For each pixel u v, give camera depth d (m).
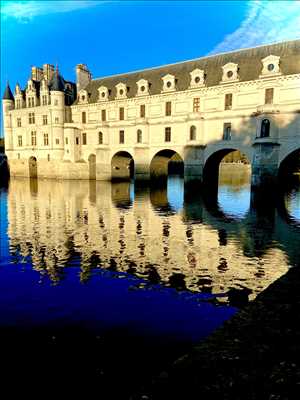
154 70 62.31
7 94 80.38
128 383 7.76
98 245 20.19
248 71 47.94
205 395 4.09
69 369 8.31
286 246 20.16
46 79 75.69
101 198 42.75
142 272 15.48
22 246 19.92
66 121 71.94
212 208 35.38
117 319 10.96
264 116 42.81
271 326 6.04
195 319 10.93
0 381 7.86
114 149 65.12
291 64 43.56
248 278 14.74
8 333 10.12
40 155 74.88
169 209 34.47
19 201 39.56
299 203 39.59
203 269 15.89
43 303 12.19
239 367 4.70
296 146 41.59
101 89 66.19
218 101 49.53
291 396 4.02
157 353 9.01
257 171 43.25
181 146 54.66
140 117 60.03
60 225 26.20
